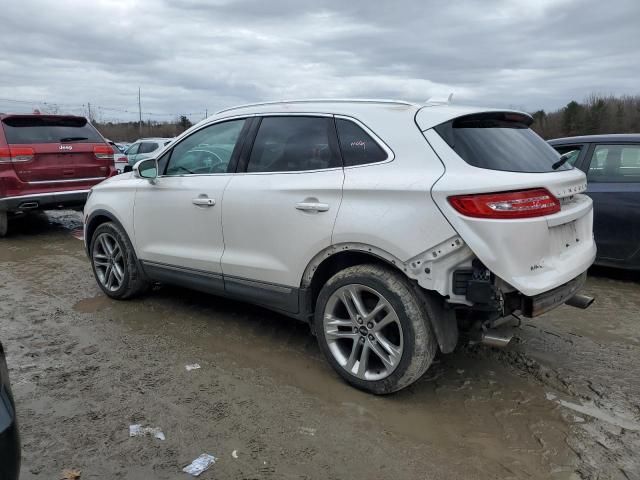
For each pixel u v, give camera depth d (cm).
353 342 334
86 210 525
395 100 342
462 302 291
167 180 441
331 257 338
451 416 309
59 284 570
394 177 308
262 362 377
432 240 290
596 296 531
